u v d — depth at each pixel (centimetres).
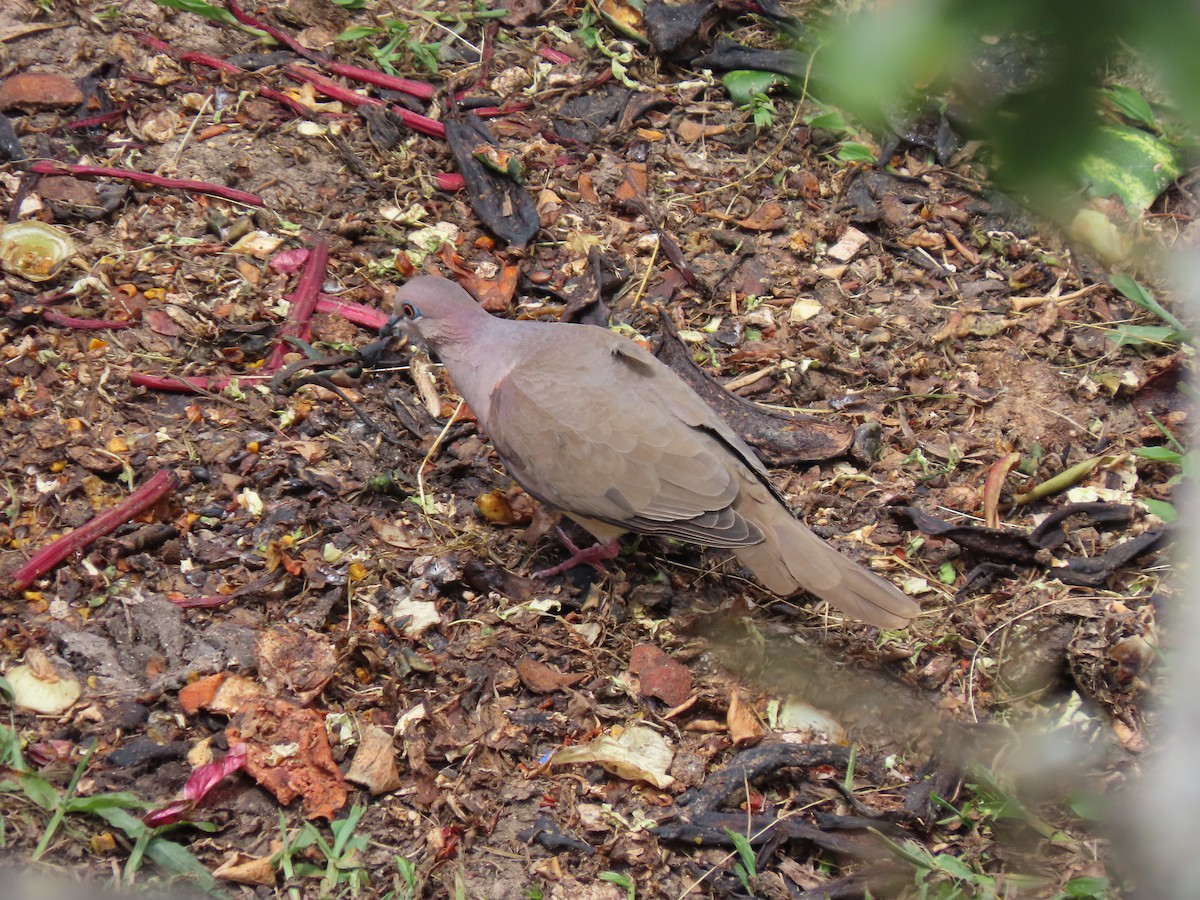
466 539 790
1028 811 673
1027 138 226
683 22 1159
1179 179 1043
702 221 1041
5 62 1032
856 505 845
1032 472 874
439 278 792
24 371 826
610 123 1111
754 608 780
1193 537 813
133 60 1063
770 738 711
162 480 757
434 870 621
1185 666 719
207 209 963
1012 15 216
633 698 717
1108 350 970
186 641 692
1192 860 627
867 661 750
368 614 732
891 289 1009
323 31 1142
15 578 696
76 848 588
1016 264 1036
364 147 1045
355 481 811
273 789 629
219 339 877
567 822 654
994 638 765
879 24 239
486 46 1149
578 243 1002
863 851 649
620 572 788
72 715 645
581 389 728
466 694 702
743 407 885
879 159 1096
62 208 930
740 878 634
